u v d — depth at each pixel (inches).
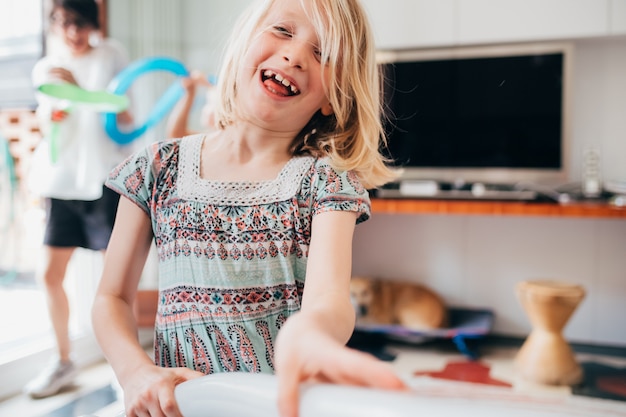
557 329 85.8
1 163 125.2
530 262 108.3
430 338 107.7
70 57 84.1
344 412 11.0
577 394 80.1
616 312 103.7
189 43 114.8
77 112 80.8
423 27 104.7
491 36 101.7
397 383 11.8
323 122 28.8
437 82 107.3
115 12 101.3
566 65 100.4
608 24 95.9
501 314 110.1
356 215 24.9
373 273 117.2
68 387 84.0
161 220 26.5
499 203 91.4
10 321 108.3
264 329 24.7
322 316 16.8
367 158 28.2
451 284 112.7
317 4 25.2
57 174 79.6
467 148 107.2
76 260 98.0
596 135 104.6
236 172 26.3
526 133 103.7
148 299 101.3
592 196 98.4
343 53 26.1
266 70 24.9
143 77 103.3
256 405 13.4
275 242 25.0
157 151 27.5
